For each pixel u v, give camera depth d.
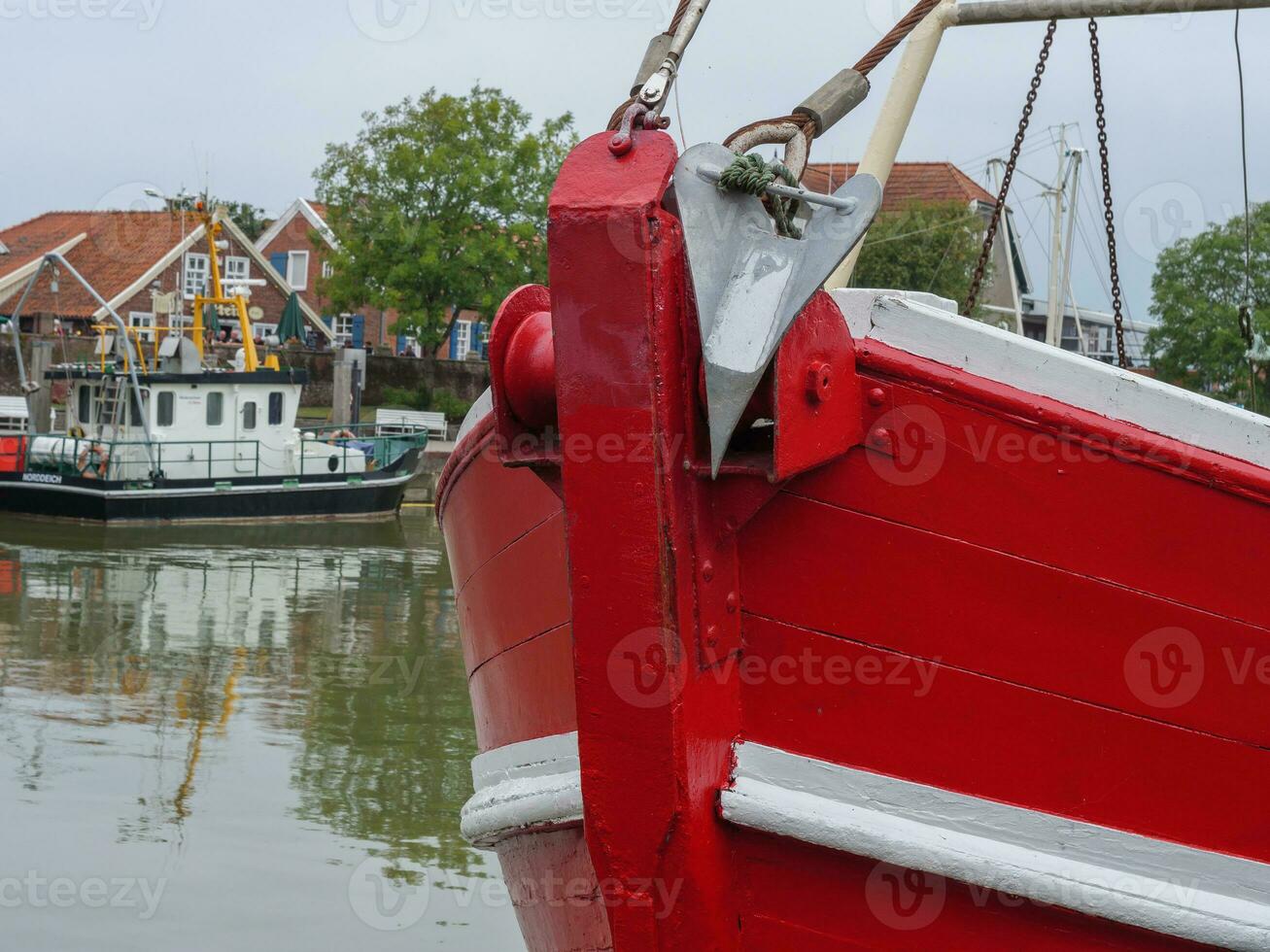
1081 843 2.46
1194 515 2.40
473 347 47.28
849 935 2.48
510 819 3.00
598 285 2.17
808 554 2.42
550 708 3.06
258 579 14.59
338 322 46.25
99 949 4.53
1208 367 11.75
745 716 2.48
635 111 2.24
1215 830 2.50
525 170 33.19
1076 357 2.37
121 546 17.00
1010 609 2.42
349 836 5.96
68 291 37.84
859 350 2.37
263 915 4.98
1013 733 2.45
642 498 2.19
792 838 2.41
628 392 2.17
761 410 2.22
